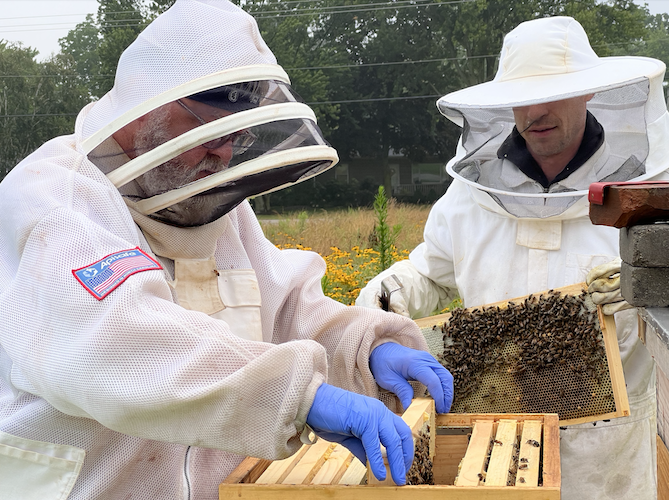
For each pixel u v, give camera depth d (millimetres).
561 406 2785
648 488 3082
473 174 3229
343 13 51594
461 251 3475
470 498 1610
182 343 1640
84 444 1864
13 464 1872
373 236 9375
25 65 53438
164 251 2146
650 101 2830
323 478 1804
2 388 2084
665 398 2305
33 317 1707
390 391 2389
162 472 1944
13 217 1834
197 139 1850
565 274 3113
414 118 52719
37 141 52812
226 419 1607
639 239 1827
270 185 2086
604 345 2676
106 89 50562
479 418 2266
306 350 1675
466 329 2924
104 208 1885
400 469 1681
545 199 3000
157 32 1961
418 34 51344
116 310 1631
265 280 2457
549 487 1579
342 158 54969
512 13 48781
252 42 2008
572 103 2875
